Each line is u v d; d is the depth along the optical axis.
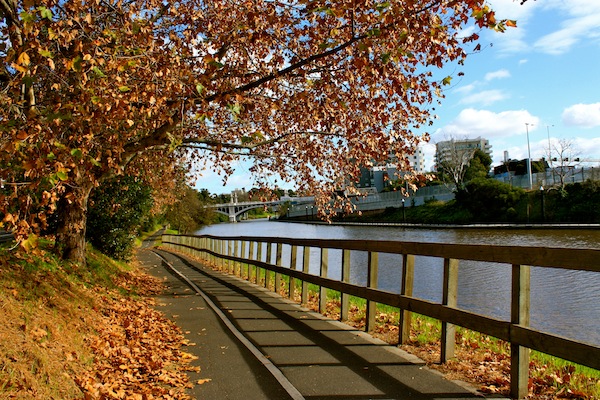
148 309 9.44
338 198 11.30
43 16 5.04
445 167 73.94
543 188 52.22
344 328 7.28
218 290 12.35
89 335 6.20
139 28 6.54
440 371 4.97
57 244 11.05
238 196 124.56
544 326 11.67
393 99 8.41
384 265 24.56
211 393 4.73
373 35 6.10
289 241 10.89
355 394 4.44
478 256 4.66
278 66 8.59
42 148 4.98
